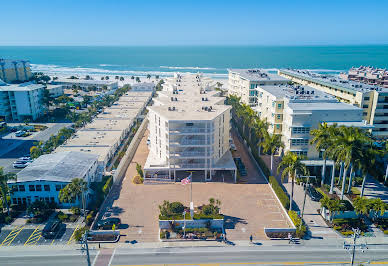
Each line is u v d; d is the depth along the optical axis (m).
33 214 68.00
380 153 70.00
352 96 110.31
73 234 62.50
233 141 118.75
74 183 65.12
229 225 65.62
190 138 84.88
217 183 84.69
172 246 59.38
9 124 142.88
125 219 67.88
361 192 72.25
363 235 62.16
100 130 118.75
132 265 54.06
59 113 158.12
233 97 147.88
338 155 70.12
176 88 129.25
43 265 54.12
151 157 92.50
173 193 79.19
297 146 88.50
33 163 81.06
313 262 54.75
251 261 55.03
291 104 91.38
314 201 75.56
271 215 69.31
